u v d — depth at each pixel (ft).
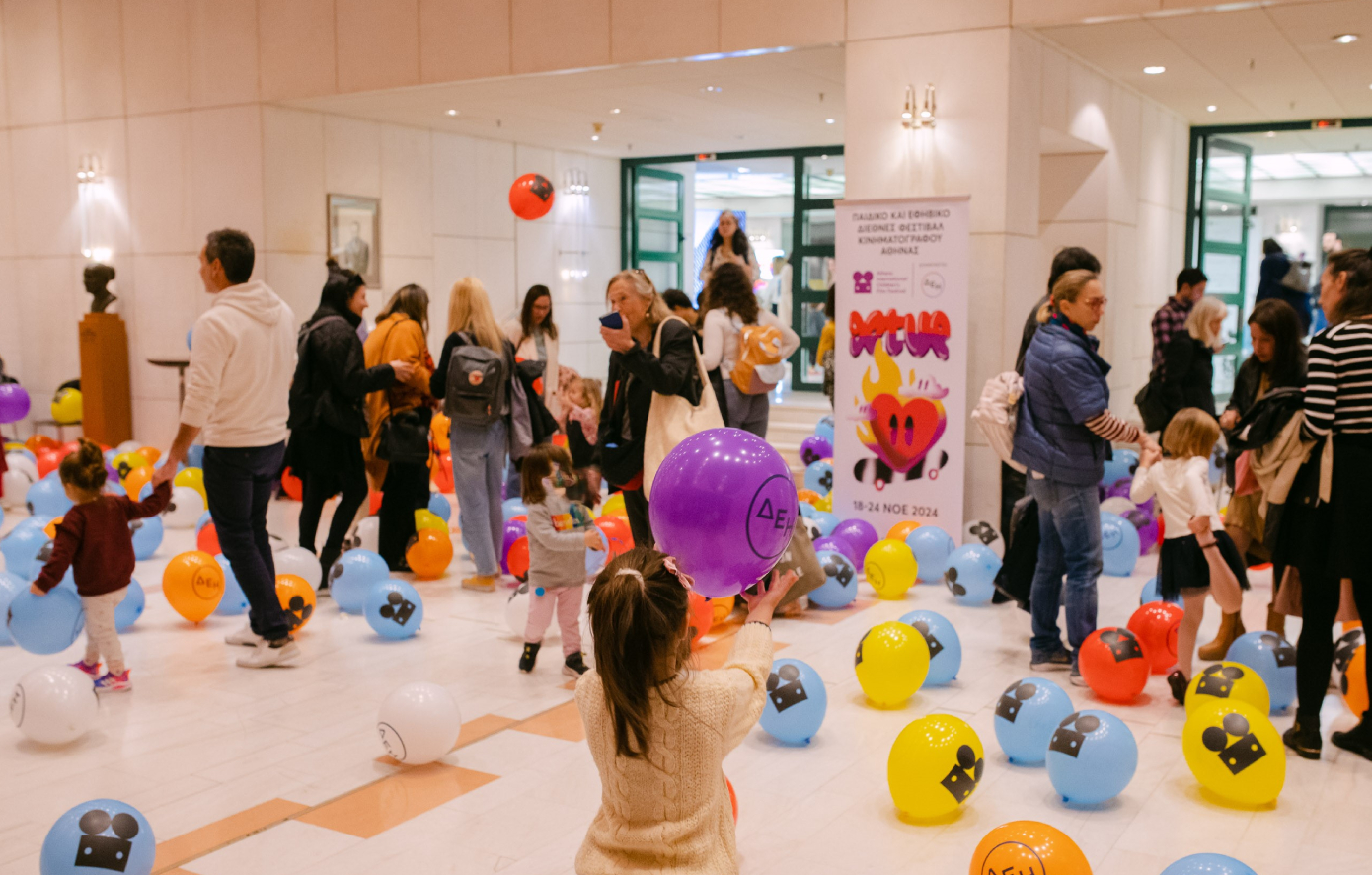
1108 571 22.31
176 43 35.91
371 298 38.40
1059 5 23.77
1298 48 27.17
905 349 23.50
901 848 10.50
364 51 32.63
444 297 41.42
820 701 13.00
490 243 43.32
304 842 10.61
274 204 35.01
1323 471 11.97
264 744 13.21
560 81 31.30
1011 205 24.79
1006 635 17.94
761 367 20.48
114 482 28.27
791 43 26.78
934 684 15.35
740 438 9.50
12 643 17.51
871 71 25.79
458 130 40.81
